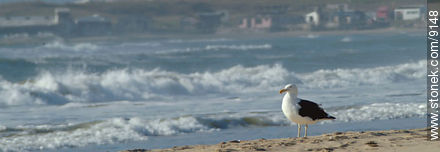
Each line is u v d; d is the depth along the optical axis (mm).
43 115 14102
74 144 10094
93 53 45094
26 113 14625
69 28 161875
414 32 126375
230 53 44594
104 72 29516
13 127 11305
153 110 14781
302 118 8578
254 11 194875
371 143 7359
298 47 51906
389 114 12898
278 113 13461
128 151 8055
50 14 197250
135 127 11422
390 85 21500
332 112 13281
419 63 27062
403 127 11242
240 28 184625
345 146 7227
